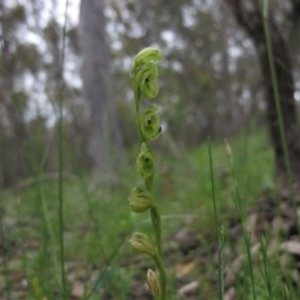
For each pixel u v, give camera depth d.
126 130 2.78
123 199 0.78
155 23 2.75
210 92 3.53
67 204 0.83
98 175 1.16
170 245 0.52
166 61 2.99
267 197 0.53
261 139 1.22
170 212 0.66
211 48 3.39
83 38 1.86
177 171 1.03
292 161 0.54
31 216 0.65
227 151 0.28
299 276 0.35
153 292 0.18
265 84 0.53
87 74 1.83
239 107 2.84
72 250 0.54
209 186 0.71
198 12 3.03
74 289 0.43
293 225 0.44
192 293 0.41
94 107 1.77
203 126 3.72
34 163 0.43
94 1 1.83
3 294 0.42
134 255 0.52
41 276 0.36
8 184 1.78
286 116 0.53
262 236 0.25
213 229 0.52
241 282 0.37
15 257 0.51
